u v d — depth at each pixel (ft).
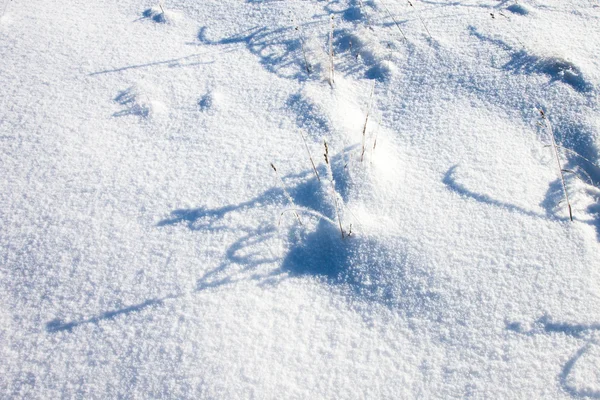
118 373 6.03
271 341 6.28
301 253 7.22
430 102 9.20
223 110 9.14
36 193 7.84
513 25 10.37
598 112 8.60
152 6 11.56
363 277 6.91
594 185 7.93
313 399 5.80
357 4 11.28
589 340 6.13
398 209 7.59
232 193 7.82
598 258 6.88
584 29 10.18
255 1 11.59
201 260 7.04
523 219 7.34
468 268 6.86
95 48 10.36
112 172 8.14
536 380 5.84
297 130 8.75
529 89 9.12
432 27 10.62
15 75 9.68
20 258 7.10
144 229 7.41
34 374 6.03
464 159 8.19
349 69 10.02
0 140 8.55
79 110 9.11
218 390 5.85
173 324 6.41
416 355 6.15
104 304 6.64
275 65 10.05
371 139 8.49
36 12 11.25
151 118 9.03
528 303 6.49
